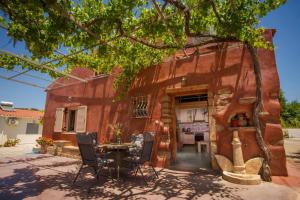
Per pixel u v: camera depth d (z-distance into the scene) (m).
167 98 5.80
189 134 10.13
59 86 9.30
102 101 7.34
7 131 15.19
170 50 5.07
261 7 3.25
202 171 4.84
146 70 6.36
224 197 3.11
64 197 3.19
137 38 4.28
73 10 3.40
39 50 3.39
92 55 6.06
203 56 5.37
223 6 3.50
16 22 3.07
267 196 3.10
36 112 19.11
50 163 6.23
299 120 26.06
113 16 3.19
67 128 8.64
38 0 2.53
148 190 3.50
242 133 4.46
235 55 4.89
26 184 3.92
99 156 4.62
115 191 3.47
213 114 4.91
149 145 4.33
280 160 4.10
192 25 3.85
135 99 6.40
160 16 3.13
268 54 4.52
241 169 4.14
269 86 4.38
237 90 4.68
